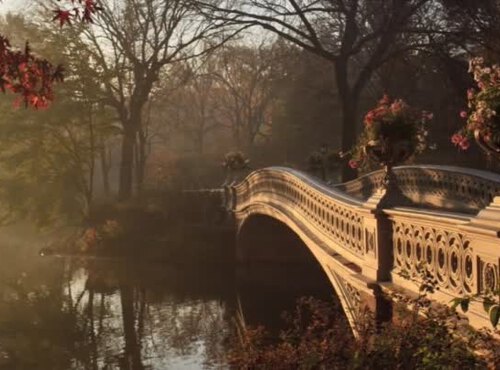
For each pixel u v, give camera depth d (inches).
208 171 2107.5
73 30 1488.7
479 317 223.6
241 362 301.7
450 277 255.1
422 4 1093.1
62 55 1491.1
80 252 1504.7
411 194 643.5
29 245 1796.3
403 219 315.6
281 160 2026.3
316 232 576.1
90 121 1567.4
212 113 2596.0
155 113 2279.8
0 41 188.4
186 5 1209.4
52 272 1247.5
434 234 273.0
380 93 1599.4
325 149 1168.8
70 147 1610.5
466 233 233.3
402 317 262.7
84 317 840.9
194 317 824.3
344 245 455.8
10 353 666.8
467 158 1091.3
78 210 1646.2
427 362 211.5
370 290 342.0
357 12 1144.2
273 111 2240.4
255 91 2516.0
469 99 235.6
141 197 1561.3
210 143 2765.7
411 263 305.9
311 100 1868.8
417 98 1386.6
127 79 1617.9
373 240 361.4
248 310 856.3
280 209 789.2
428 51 1133.1
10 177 1638.8
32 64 190.2
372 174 832.9
